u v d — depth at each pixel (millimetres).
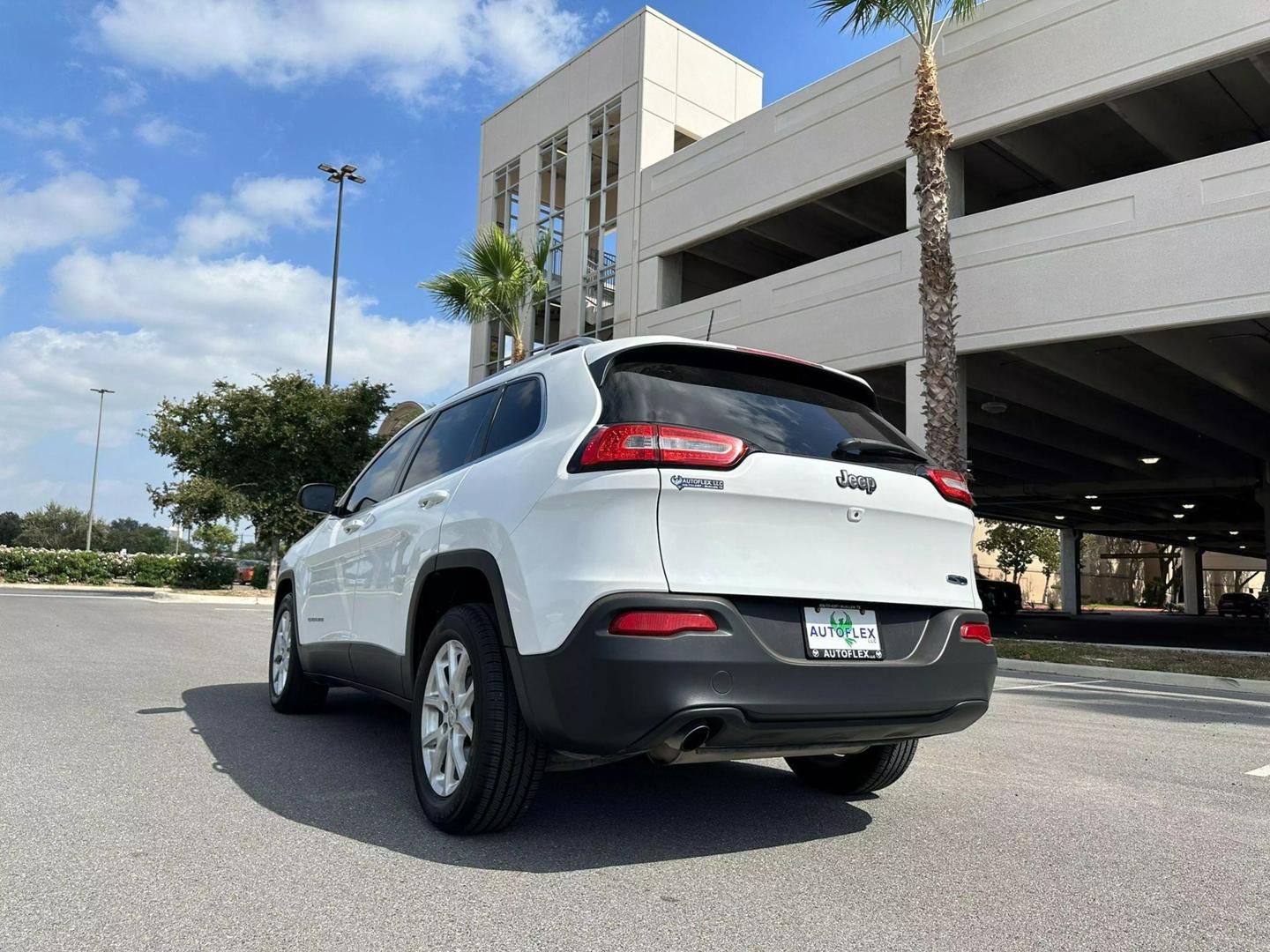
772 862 2965
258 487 24953
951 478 3391
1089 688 9289
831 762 3980
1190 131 14641
